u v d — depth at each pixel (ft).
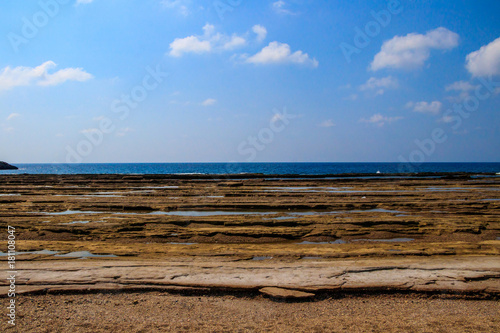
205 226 61.52
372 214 71.46
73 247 46.32
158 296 29.40
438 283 30.81
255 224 61.57
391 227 58.08
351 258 40.63
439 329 23.57
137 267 35.47
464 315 26.02
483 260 37.52
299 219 63.67
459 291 29.60
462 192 108.37
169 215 72.59
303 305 27.73
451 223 59.62
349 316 25.84
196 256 41.96
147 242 52.37
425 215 70.33
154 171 463.42
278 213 74.38
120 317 25.61
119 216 69.36
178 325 24.34
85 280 31.94
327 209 80.23
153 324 24.45
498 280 31.60
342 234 55.11
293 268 34.91
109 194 113.91
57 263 37.17
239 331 23.36
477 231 55.57
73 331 23.31
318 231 55.93
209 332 23.24
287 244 49.21
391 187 133.39
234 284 30.71
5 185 151.02
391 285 30.37
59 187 138.62
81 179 183.32
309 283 30.81
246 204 83.51
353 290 29.81
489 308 27.32
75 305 27.63
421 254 41.96
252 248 45.47
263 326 24.14
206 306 27.58
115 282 31.58
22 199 95.61
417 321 24.90
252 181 169.17
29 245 47.29
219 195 107.14
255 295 29.66
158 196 104.32
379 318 25.44
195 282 31.35
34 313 26.03
